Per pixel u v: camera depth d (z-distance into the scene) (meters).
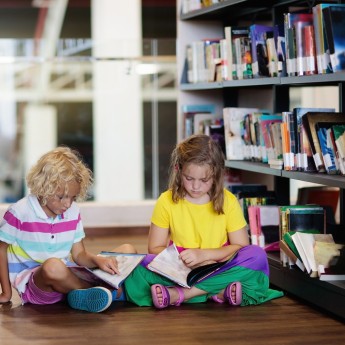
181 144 3.07
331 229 3.39
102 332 2.63
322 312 2.91
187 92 4.67
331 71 3.04
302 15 3.32
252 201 3.88
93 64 5.22
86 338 2.56
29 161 5.25
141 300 3.02
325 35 3.07
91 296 2.89
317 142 3.16
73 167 2.90
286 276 3.20
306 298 3.02
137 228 5.00
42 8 5.56
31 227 3.01
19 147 5.23
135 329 2.67
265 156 3.72
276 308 2.97
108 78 5.25
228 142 4.04
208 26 4.63
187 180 3.00
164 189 5.37
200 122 4.52
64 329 2.67
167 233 3.17
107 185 5.32
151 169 5.36
